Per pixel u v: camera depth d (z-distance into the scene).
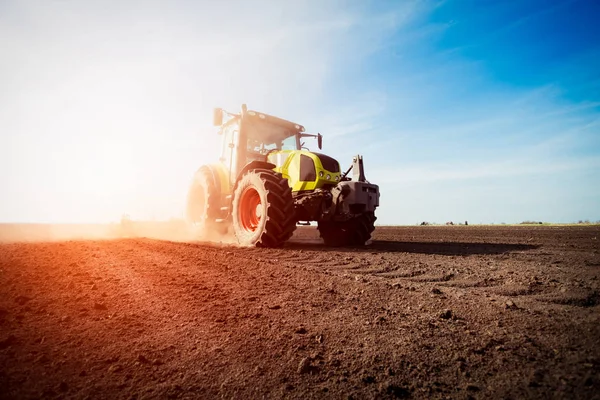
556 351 1.12
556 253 3.94
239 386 0.99
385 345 1.24
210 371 1.08
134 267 2.82
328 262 3.31
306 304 1.76
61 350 1.22
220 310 1.66
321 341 1.28
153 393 0.95
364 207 4.89
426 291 2.02
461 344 1.22
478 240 6.41
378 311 1.64
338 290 2.05
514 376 0.99
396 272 2.72
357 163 5.14
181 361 1.14
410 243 5.87
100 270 2.68
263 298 1.88
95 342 1.29
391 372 1.05
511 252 4.11
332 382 1.00
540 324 1.38
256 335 1.35
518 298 1.82
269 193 4.63
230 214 6.09
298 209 5.08
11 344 1.26
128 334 1.36
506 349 1.16
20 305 1.75
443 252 4.22
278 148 6.52
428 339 1.28
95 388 0.98
